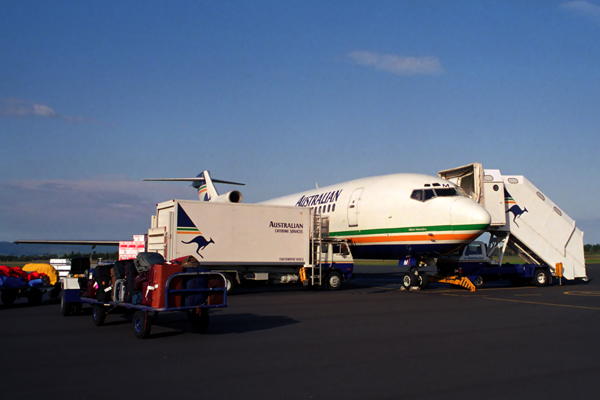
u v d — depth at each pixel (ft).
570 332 40.88
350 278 86.53
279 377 26.86
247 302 64.28
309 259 82.02
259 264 78.02
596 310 55.36
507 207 93.66
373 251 86.07
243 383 25.73
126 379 26.53
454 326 43.75
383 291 81.61
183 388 24.89
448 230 74.95
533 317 49.60
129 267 41.47
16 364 29.94
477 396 23.73
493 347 34.71
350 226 89.30
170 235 72.13
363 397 23.50
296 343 36.06
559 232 96.99
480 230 73.10
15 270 64.64
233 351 33.40
